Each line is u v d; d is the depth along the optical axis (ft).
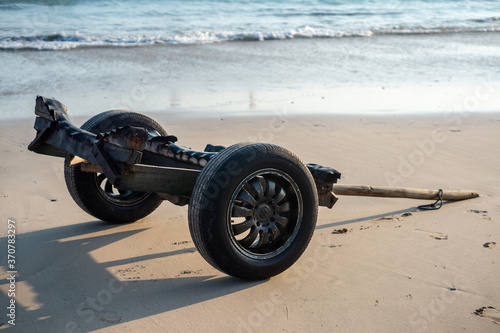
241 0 110.93
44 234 15.72
